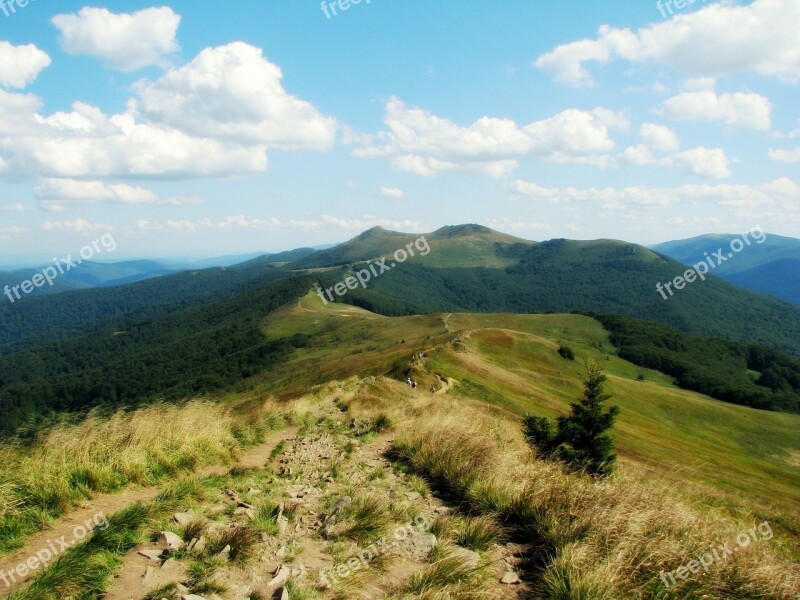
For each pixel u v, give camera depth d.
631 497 6.49
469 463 8.05
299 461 9.78
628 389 83.12
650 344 136.00
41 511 5.80
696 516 6.66
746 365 135.62
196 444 9.19
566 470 9.00
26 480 6.13
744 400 102.56
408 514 6.59
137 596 4.22
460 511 6.89
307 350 123.31
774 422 82.56
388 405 18.05
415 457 9.23
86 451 7.17
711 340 145.12
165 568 4.71
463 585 4.75
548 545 5.67
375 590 4.75
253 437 11.68
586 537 5.45
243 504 6.71
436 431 10.00
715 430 76.75
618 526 5.62
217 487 7.46
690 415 79.75
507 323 145.38
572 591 4.54
